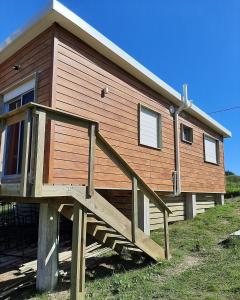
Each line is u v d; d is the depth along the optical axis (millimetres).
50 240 5031
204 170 12039
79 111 6254
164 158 9227
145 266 5891
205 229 8570
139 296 4449
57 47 5957
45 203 5016
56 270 5062
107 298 4473
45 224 5059
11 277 5531
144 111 8602
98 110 6801
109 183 6855
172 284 4840
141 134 8312
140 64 7980
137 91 8297
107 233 6043
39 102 5941
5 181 4852
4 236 8320
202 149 12055
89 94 6586
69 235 8258
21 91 6727
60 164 5660
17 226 9023
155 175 8688
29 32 6250
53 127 5605
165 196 9656
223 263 5738
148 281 5082
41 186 3820
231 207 11938
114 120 7273
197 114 11344
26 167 3760
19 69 6812
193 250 6832
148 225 8148
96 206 4797
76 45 6406
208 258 6215
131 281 5082
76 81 6281
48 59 5949
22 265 6113
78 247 4293
